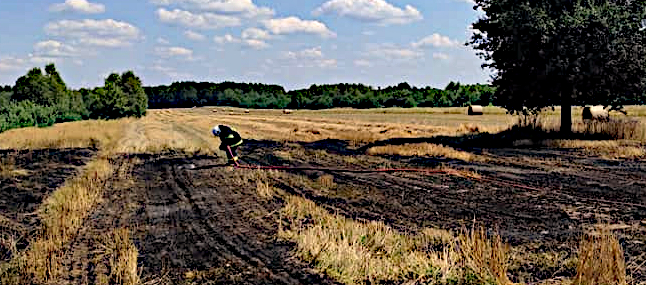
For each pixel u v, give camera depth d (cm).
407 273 739
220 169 1816
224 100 14838
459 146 2425
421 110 8294
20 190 1470
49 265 802
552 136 2559
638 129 2408
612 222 1007
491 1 2614
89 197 1330
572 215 1070
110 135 3566
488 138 2650
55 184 1572
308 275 752
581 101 2534
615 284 649
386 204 1206
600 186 1381
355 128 4078
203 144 2812
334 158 2098
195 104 15125
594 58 2273
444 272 727
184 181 1590
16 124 5097
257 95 13788
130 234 998
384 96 11238
